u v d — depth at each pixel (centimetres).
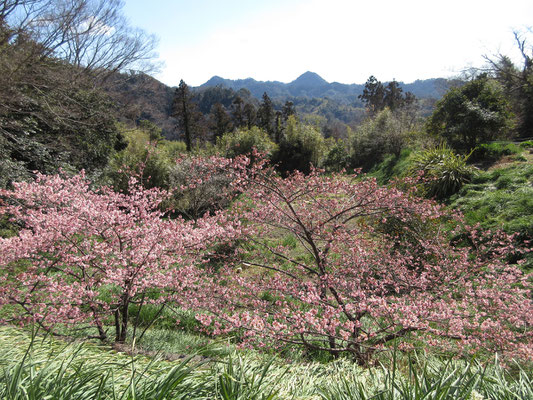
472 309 391
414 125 2084
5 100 1027
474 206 782
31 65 1152
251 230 429
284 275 446
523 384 196
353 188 417
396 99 5019
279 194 387
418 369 285
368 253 433
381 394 180
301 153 2467
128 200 436
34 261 371
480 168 1032
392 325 300
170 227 396
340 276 399
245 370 206
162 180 1420
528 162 923
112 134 1534
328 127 7169
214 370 201
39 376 168
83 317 353
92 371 181
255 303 371
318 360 367
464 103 1271
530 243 575
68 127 1295
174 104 4103
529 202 677
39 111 1209
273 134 3853
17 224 564
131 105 1830
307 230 400
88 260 363
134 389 165
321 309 379
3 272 426
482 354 326
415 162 1120
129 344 371
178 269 418
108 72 1670
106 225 373
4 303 334
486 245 603
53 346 244
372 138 1991
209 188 850
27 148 1070
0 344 232
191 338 409
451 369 231
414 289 396
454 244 655
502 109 1270
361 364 321
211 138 4838
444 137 1343
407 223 545
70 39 1438
